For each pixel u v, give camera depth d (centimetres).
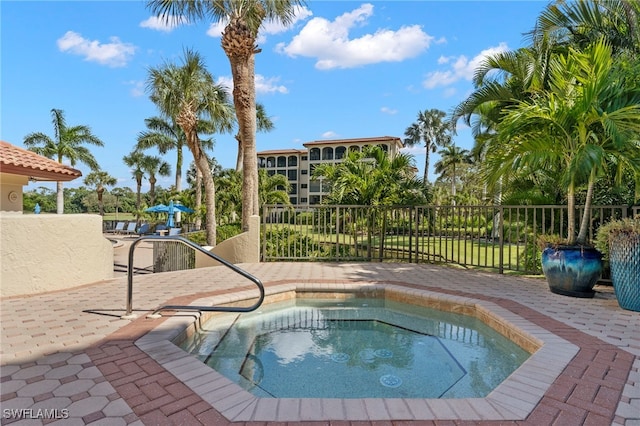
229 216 1967
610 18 629
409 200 835
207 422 173
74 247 499
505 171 498
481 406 187
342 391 250
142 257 1384
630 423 171
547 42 669
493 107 762
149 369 230
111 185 3838
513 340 326
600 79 408
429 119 4222
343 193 847
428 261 790
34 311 367
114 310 371
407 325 414
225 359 312
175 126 2309
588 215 467
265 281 538
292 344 351
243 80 859
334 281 540
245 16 875
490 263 905
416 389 254
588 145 410
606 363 239
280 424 171
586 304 402
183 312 365
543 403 189
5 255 433
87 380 215
